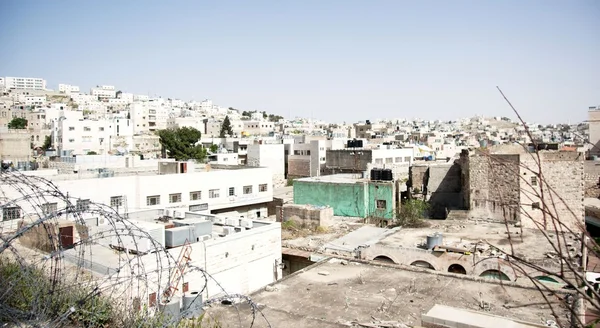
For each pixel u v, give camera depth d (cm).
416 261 2247
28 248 1568
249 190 4512
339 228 3066
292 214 3167
